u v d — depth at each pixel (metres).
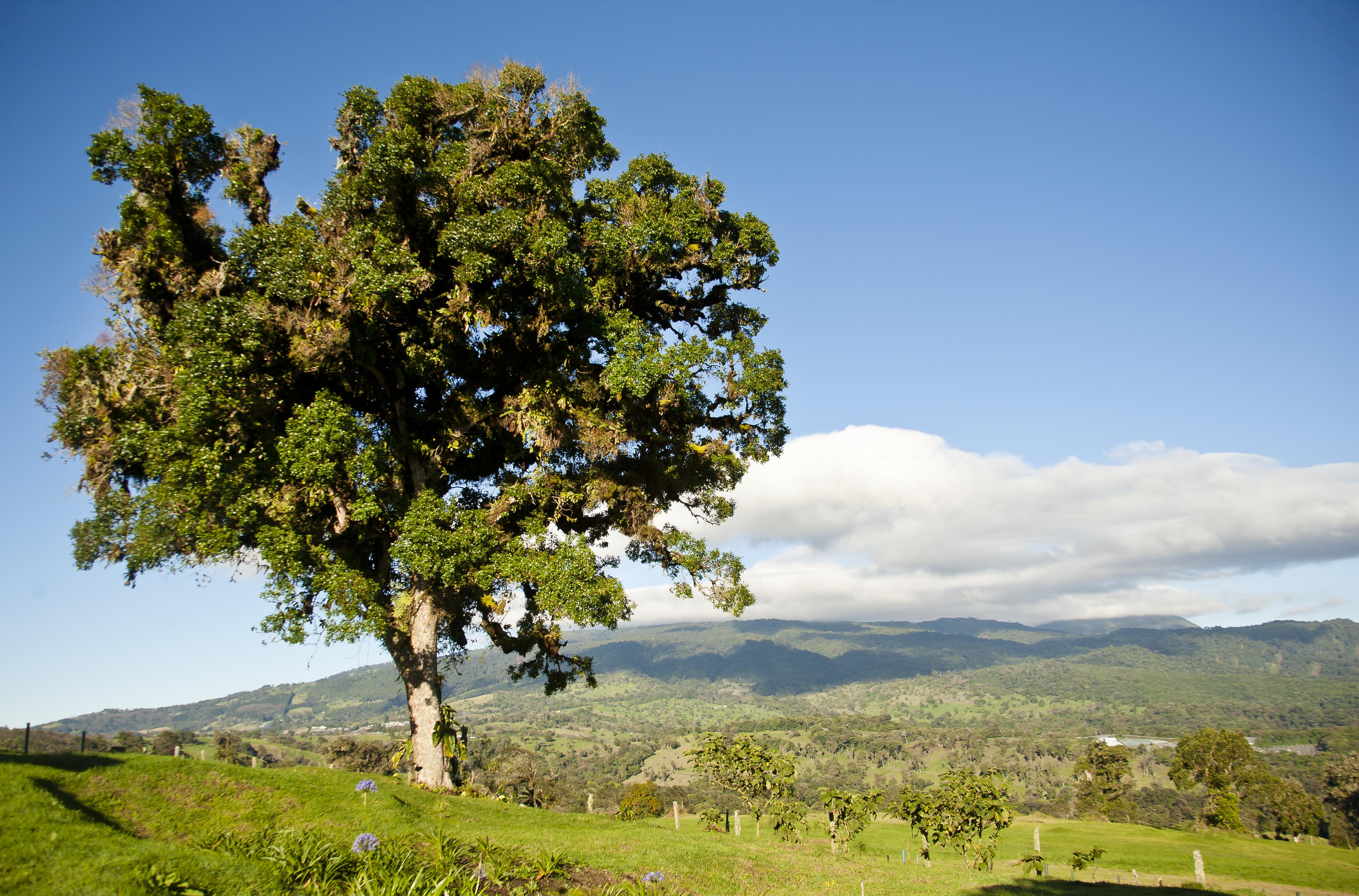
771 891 17.44
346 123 21.31
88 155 19.67
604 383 21.62
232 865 8.91
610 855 16.53
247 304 18.95
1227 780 92.62
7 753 12.52
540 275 20.27
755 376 23.52
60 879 7.45
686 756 51.75
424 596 21.61
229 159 21.91
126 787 12.27
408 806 16.00
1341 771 100.38
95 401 19.78
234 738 90.88
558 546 21.19
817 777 180.75
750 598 23.19
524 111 22.91
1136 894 27.80
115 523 20.84
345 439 18.59
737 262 25.27
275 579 18.73
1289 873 50.38
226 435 18.89
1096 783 107.81
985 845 43.38
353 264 19.36
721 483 25.45
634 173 24.80
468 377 22.97
